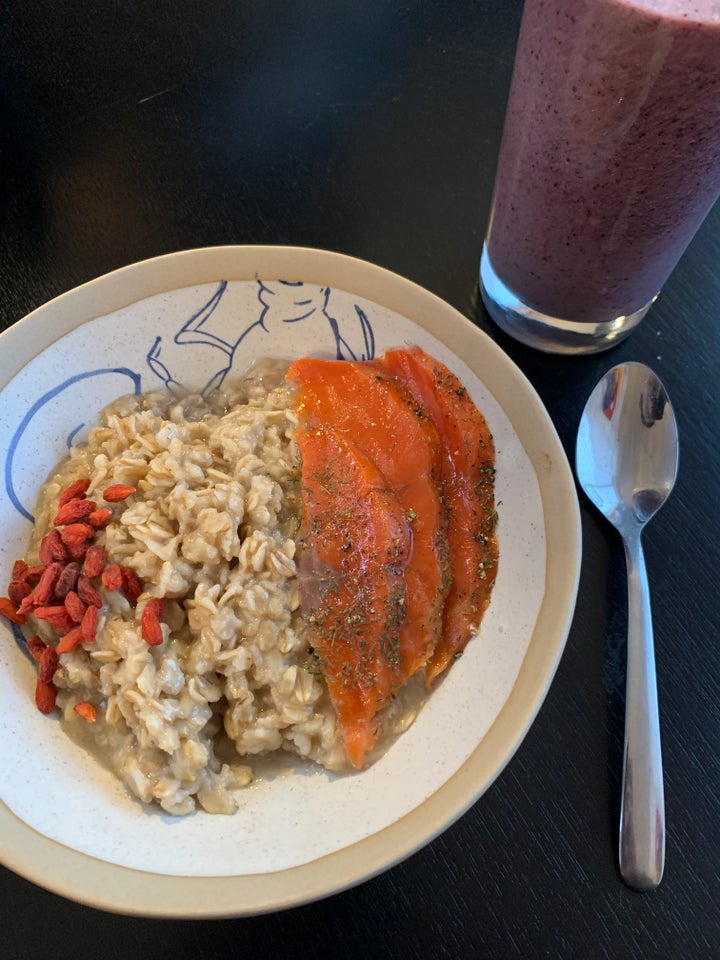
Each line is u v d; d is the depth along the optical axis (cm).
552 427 24
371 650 24
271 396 28
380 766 23
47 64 37
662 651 26
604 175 24
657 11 19
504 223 28
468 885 23
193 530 25
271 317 28
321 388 28
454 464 26
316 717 24
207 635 24
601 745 25
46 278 32
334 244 33
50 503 26
